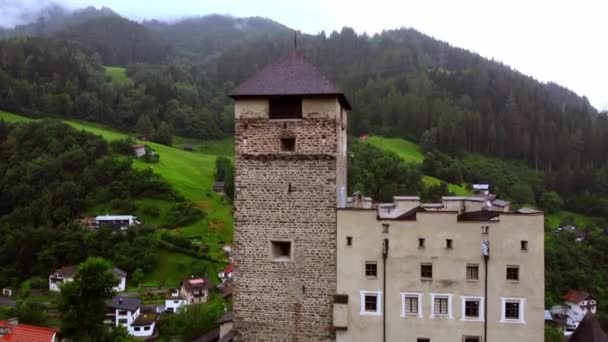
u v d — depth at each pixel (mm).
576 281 101000
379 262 36406
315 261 36875
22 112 182875
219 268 115375
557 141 182875
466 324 35562
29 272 115062
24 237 115812
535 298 34844
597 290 99562
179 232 125812
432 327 35906
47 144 144375
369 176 122062
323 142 36812
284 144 38062
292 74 37844
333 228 36750
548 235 119188
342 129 40406
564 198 155375
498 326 35219
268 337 37250
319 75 37531
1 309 83188
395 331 36188
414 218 37094
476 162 169375
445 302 35906
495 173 160000
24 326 54938
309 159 36969
